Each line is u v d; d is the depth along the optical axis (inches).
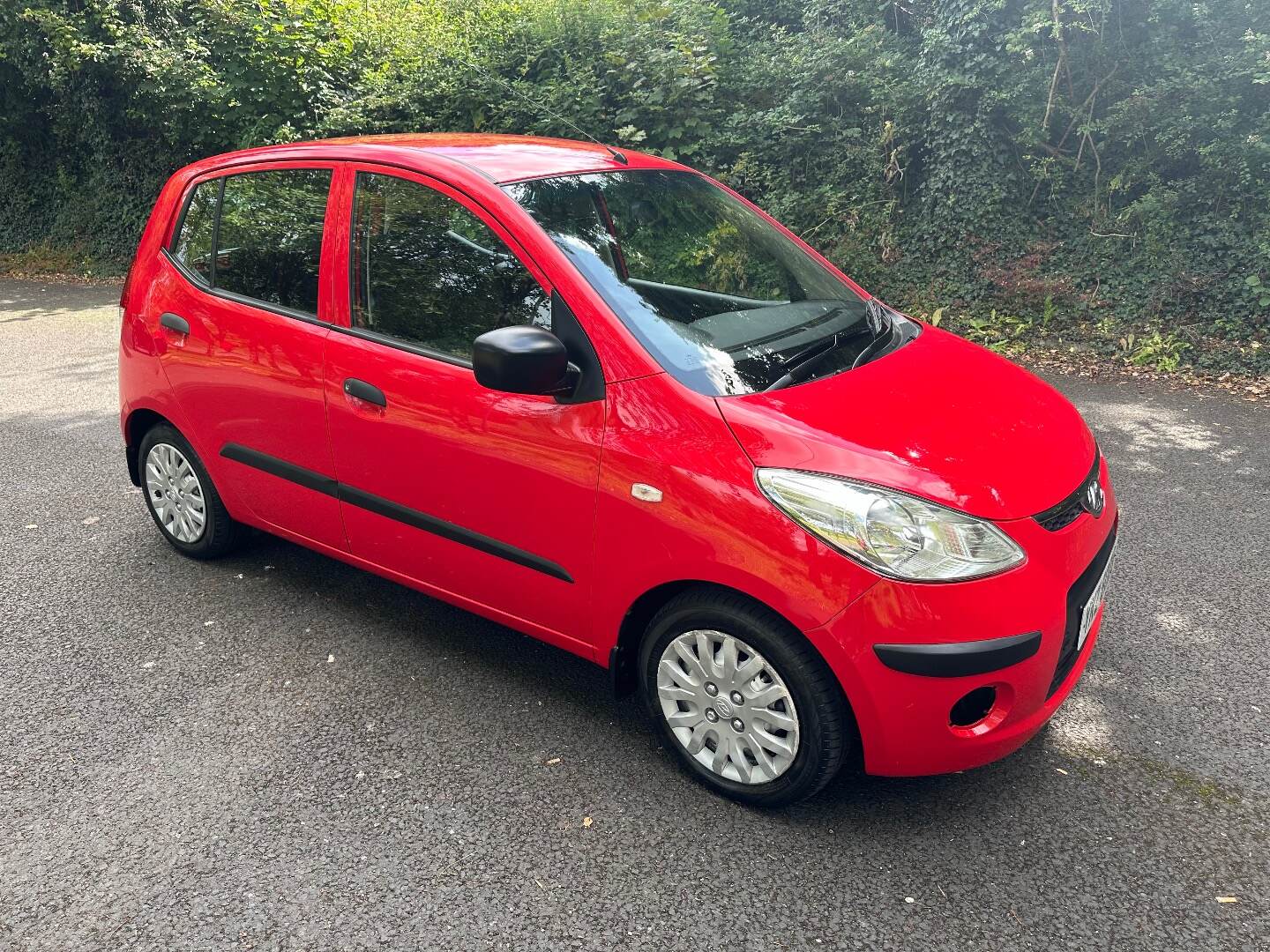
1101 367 297.4
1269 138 312.7
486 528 119.4
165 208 160.7
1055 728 120.9
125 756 117.4
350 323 130.8
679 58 418.3
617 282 114.2
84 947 89.9
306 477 139.5
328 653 140.4
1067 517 101.8
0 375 317.1
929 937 89.6
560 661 138.5
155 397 158.4
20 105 588.1
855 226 371.6
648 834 103.4
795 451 96.8
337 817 106.6
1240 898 93.5
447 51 493.4
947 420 105.5
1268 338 295.4
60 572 166.7
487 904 94.0
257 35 514.0
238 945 89.7
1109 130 336.2
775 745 102.5
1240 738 118.0
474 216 120.2
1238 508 188.1
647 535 103.3
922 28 399.9
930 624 91.9
